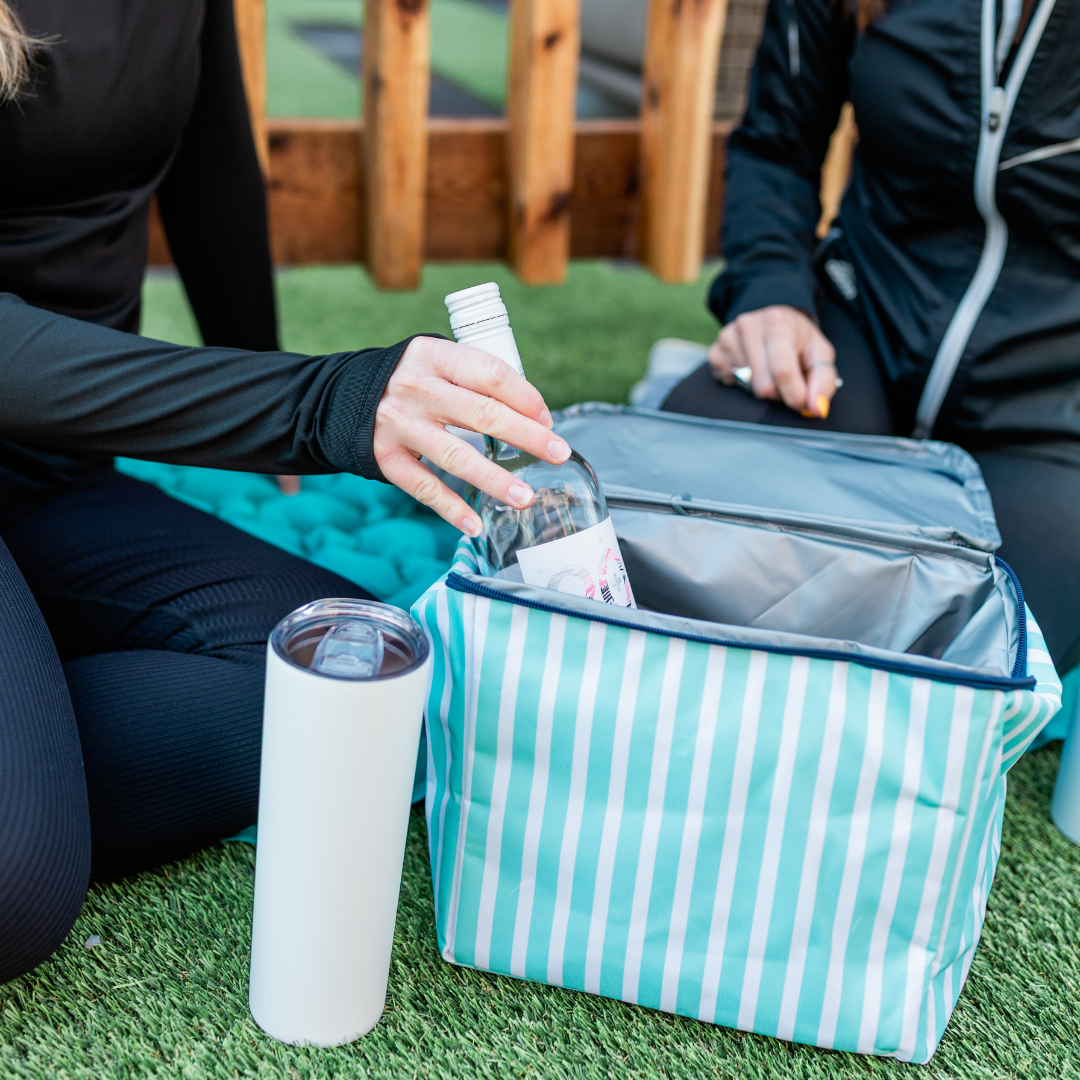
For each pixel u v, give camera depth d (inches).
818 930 29.5
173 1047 29.4
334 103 152.1
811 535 36.8
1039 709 28.3
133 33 38.0
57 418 29.6
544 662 29.4
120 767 33.1
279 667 25.4
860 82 47.5
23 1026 29.7
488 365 27.6
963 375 47.2
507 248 96.1
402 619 27.6
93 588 39.0
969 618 35.9
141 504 43.5
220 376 29.2
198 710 34.7
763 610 37.4
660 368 72.4
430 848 33.3
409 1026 30.7
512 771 30.1
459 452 27.4
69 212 39.3
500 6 318.3
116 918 33.5
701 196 92.4
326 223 91.5
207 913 34.0
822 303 54.1
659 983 30.6
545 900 30.8
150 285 92.7
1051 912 37.3
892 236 50.4
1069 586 42.2
